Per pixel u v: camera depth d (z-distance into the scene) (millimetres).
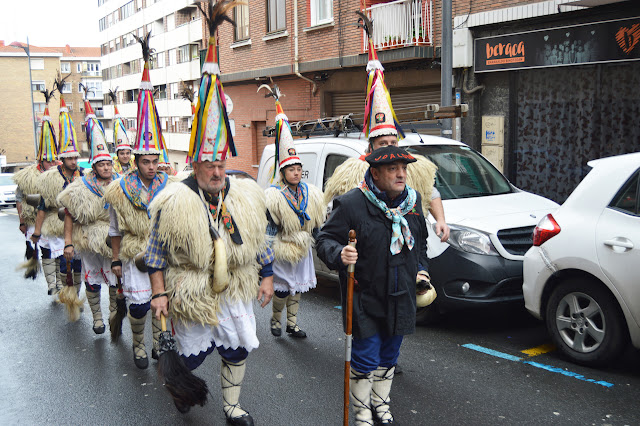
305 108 18781
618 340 4789
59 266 8516
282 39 19016
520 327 6250
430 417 4297
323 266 7773
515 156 12383
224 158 3797
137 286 5418
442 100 10086
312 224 5984
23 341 6602
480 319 6574
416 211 3732
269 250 4328
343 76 17047
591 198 4992
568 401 4441
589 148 11125
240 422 4207
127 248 5363
